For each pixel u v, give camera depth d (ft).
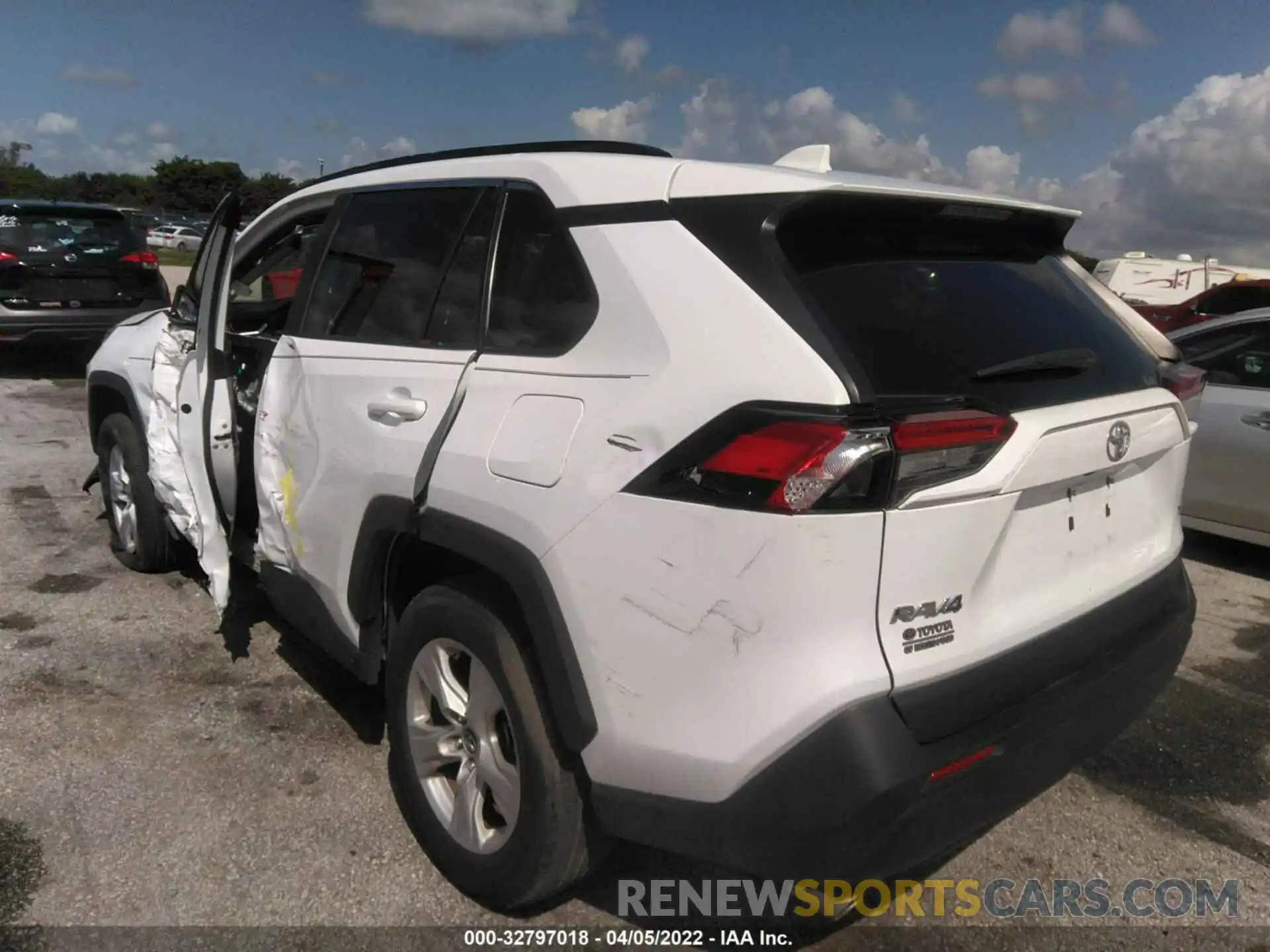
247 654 13.15
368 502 9.07
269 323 13.55
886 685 6.30
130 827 9.40
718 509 6.40
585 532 7.03
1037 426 7.02
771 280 6.71
